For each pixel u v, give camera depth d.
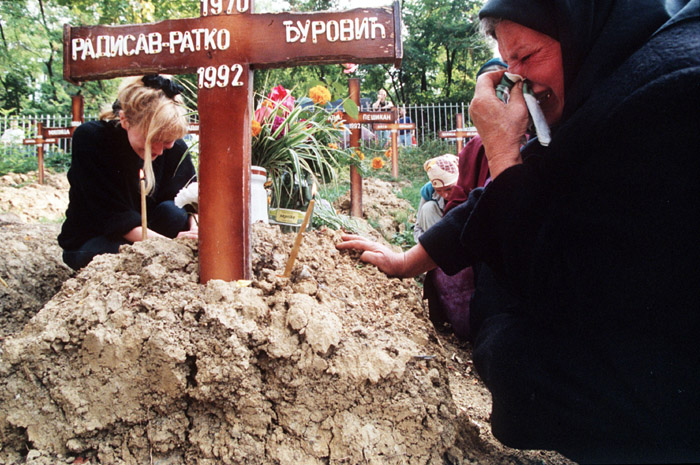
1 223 3.12
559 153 1.31
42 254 2.69
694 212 1.15
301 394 1.45
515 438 1.50
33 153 12.72
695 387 1.18
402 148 12.82
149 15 14.24
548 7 1.36
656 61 1.18
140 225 2.39
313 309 1.53
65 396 1.44
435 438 1.47
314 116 2.75
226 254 1.64
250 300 1.54
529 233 1.42
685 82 1.12
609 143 1.23
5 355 1.49
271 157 2.53
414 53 24.06
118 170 2.36
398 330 1.67
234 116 1.67
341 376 1.46
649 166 1.18
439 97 25.86
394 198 7.04
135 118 2.17
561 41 1.34
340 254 2.00
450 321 2.96
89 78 1.78
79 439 1.42
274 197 2.63
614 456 1.30
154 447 1.41
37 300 2.49
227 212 1.65
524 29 1.40
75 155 2.33
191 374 1.46
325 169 2.91
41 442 1.42
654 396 1.20
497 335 1.53
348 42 1.68
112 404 1.44
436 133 15.23
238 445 1.39
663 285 1.19
